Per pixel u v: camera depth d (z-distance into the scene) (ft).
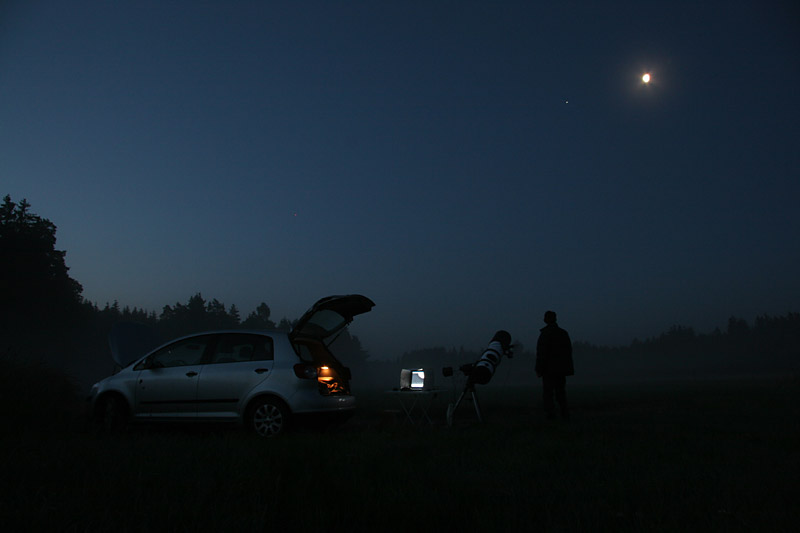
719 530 10.11
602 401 48.49
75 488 13.41
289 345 27.22
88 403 29.22
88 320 196.95
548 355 33.58
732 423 28.99
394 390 31.55
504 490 13.67
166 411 27.53
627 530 10.39
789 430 25.34
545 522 10.98
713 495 12.96
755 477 14.74
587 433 24.81
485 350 32.12
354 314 32.04
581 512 11.65
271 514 11.16
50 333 167.53
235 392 26.58
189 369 27.73
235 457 17.51
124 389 28.35
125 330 36.11
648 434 24.50
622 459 17.97
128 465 16.42
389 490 13.50
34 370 34.14
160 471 15.65
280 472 14.99
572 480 15.02
